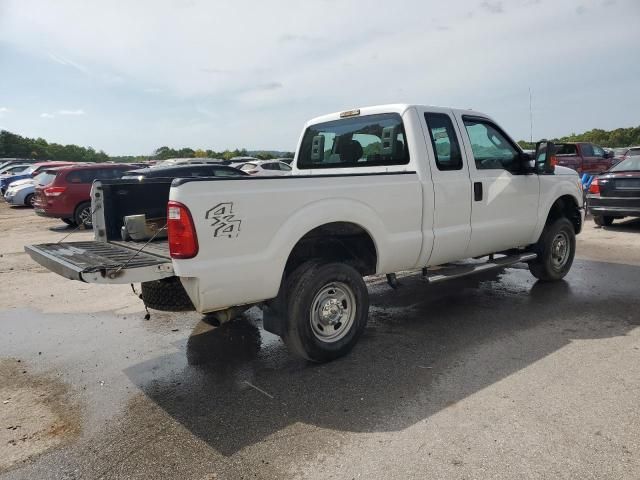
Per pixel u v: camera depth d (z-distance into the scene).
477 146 5.17
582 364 3.85
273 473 2.66
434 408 3.26
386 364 4.02
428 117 4.73
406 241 4.43
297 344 3.88
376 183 4.17
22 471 2.77
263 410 3.36
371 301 5.86
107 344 4.78
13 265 8.78
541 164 5.65
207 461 2.79
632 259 7.72
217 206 3.33
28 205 20.02
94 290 6.95
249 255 3.51
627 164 10.15
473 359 4.04
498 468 2.61
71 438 3.10
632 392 3.37
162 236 4.89
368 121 4.99
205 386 3.78
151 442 3.02
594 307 5.32
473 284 6.46
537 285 6.30
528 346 4.27
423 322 5.03
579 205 6.55
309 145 5.80
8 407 3.54
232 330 5.07
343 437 2.98
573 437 2.86
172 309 3.74
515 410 3.18
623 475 2.52
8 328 5.34
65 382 3.94
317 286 3.87
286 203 3.65
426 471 2.61
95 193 4.68
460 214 4.88
